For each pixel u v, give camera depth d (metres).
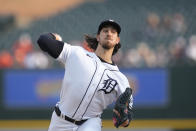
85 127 15.27
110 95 15.33
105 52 15.22
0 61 40.41
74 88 14.91
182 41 43.25
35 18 67.00
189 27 45.06
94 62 15.01
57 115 15.48
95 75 14.89
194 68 35.25
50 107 35.28
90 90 14.93
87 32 46.34
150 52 41.22
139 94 35.22
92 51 16.39
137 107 35.12
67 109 15.24
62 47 14.92
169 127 35.03
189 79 35.25
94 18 47.75
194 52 41.47
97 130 15.32
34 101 35.28
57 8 67.69
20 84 35.31
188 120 35.06
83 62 14.89
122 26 46.06
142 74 35.22
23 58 40.66
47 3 68.00
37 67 39.03
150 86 35.19
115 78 15.16
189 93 35.09
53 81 35.34
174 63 39.53
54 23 47.50
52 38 14.91
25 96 35.31
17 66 40.34
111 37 14.96
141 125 34.94
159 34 44.59
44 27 47.22
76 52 14.99
